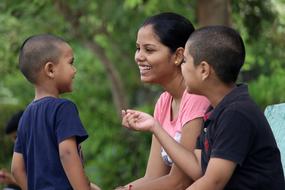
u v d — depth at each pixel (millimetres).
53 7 16844
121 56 21047
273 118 7531
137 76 22609
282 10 15219
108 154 17500
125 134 17500
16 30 17344
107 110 20141
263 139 6168
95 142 18312
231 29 6406
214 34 6324
